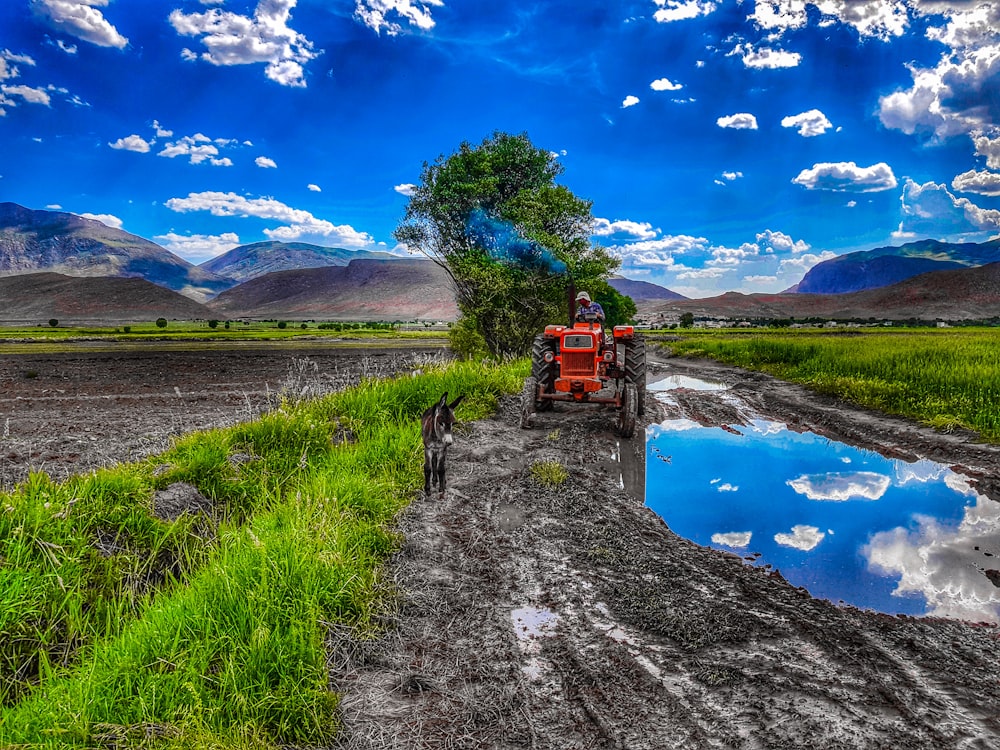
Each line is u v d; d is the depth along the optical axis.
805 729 2.80
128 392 15.58
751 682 3.21
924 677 3.26
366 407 9.69
